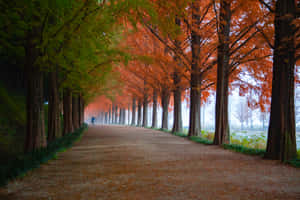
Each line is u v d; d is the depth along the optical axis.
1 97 13.34
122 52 9.83
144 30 18.09
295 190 4.10
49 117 12.02
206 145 11.90
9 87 15.79
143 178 4.97
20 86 16.91
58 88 12.40
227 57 12.77
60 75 13.49
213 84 19.08
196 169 5.91
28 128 7.94
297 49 8.24
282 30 7.73
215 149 10.19
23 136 11.38
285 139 7.32
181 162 6.95
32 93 8.03
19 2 5.79
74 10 6.12
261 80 14.62
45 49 6.93
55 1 5.55
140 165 6.48
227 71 12.86
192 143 12.90
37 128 8.05
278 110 7.66
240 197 3.72
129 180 4.81
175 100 22.20
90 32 6.83
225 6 11.64
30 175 5.21
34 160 6.06
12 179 4.75
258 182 4.63
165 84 24.69
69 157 7.89
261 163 6.79
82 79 11.30
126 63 10.20
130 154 8.61
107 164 6.62
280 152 7.30
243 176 5.14
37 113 8.09
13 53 11.01
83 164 6.62
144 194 3.88
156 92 31.88
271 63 13.29
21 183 4.55
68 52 7.67
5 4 5.98
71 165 6.46
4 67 15.03
